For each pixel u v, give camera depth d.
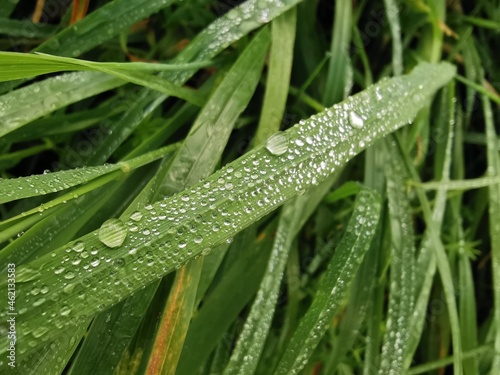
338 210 0.13
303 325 0.10
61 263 0.08
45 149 0.12
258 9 0.11
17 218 0.09
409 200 0.13
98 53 0.13
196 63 0.11
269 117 0.11
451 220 0.14
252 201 0.09
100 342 0.09
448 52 0.15
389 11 0.13
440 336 0.13
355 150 0.10
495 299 0.12
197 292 0.10
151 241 0.09
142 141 0.12
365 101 0.10
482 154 0.15
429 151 0.14
